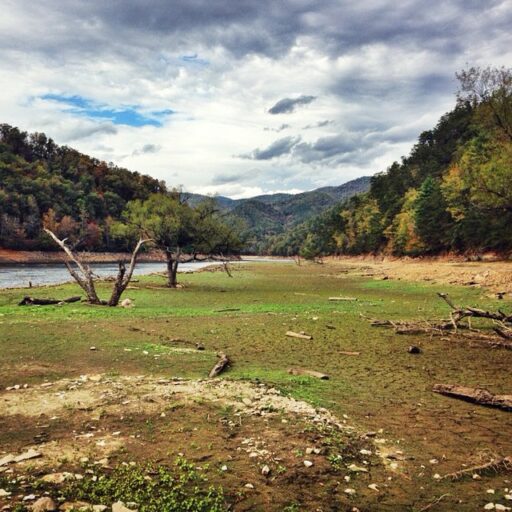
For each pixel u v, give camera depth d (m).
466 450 6.84
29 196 126.25
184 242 49.62
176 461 6.07
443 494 5.44
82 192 152.12
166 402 8.66
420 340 16.45
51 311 23.25
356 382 10.77
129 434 7.06
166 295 34.47
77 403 8.55
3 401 8.66
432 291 36.91
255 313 23.75
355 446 6.86
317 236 183.62
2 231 113.25
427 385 10.59
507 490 5.58
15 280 52.00
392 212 119.12
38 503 4.61
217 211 49.75
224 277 58.19
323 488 5.51
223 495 5.21
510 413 8.64
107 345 14.67
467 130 115.88
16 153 179.88
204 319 21.30
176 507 4.83
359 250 138.00
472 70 33.41
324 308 26.23
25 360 12.42
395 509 5.07
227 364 12.52
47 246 119.94
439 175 115.44
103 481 5.39
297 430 7.32
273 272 73.62
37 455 6.12
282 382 10.43
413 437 7.34
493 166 32.47
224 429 7.33
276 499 5.19
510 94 32.75
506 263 57.88
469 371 12.02
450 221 82.38
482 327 19.02
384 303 29.11
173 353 13.66
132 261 28.09
